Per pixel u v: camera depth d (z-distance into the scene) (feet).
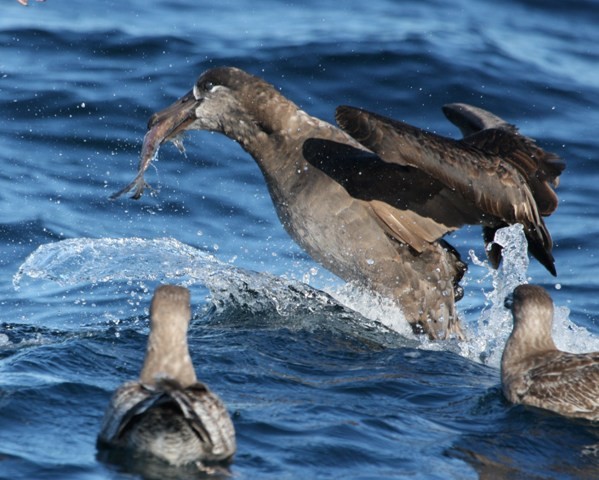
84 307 50.49
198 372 39.55
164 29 81.87
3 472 30.48
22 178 63.46
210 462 31.42
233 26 84.12
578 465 34.42
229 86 48.29
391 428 35.68
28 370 38.29
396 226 47.11
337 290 49.21
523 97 76.69
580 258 60.29
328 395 38.47
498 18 92.27
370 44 79.51
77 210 61.36
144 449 30.99
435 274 47.88
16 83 72.13
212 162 67.41
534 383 38.96
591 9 94.43
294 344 44.19
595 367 38.78
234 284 48.75
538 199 45.09
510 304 42.32
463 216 47.11
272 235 61.11
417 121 72.43
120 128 69.05
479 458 34.24
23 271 50.11
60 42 77.77
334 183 47.11
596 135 73.26
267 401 37.19
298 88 74.38
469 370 43.06
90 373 38.75
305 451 33.14
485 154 43.93
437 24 87.40
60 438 32.81
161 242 52.90
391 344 45.55
